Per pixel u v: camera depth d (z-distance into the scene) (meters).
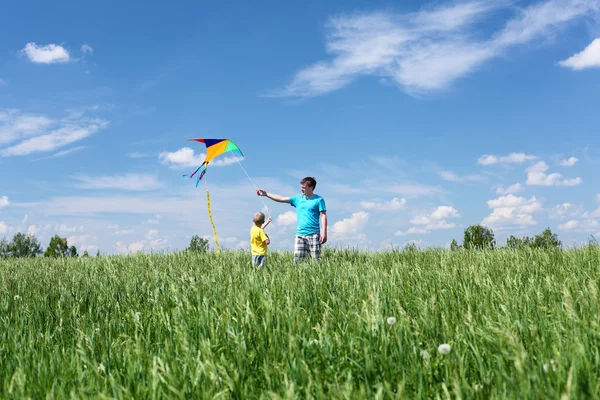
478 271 5.85
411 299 4.63
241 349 3.02
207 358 2.88
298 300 4.71
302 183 9.32
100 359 3.36
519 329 3.22
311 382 2.44
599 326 2.85
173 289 5.50
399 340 2.88
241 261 10.28
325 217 9.28
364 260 9.14
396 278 5.61
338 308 4.20
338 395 2.30
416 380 2.56
